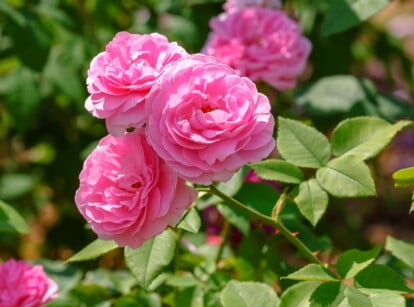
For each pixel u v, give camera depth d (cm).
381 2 92
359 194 72
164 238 72
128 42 70
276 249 89
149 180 66
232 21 97
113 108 66
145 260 71
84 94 115
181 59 67
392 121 103
